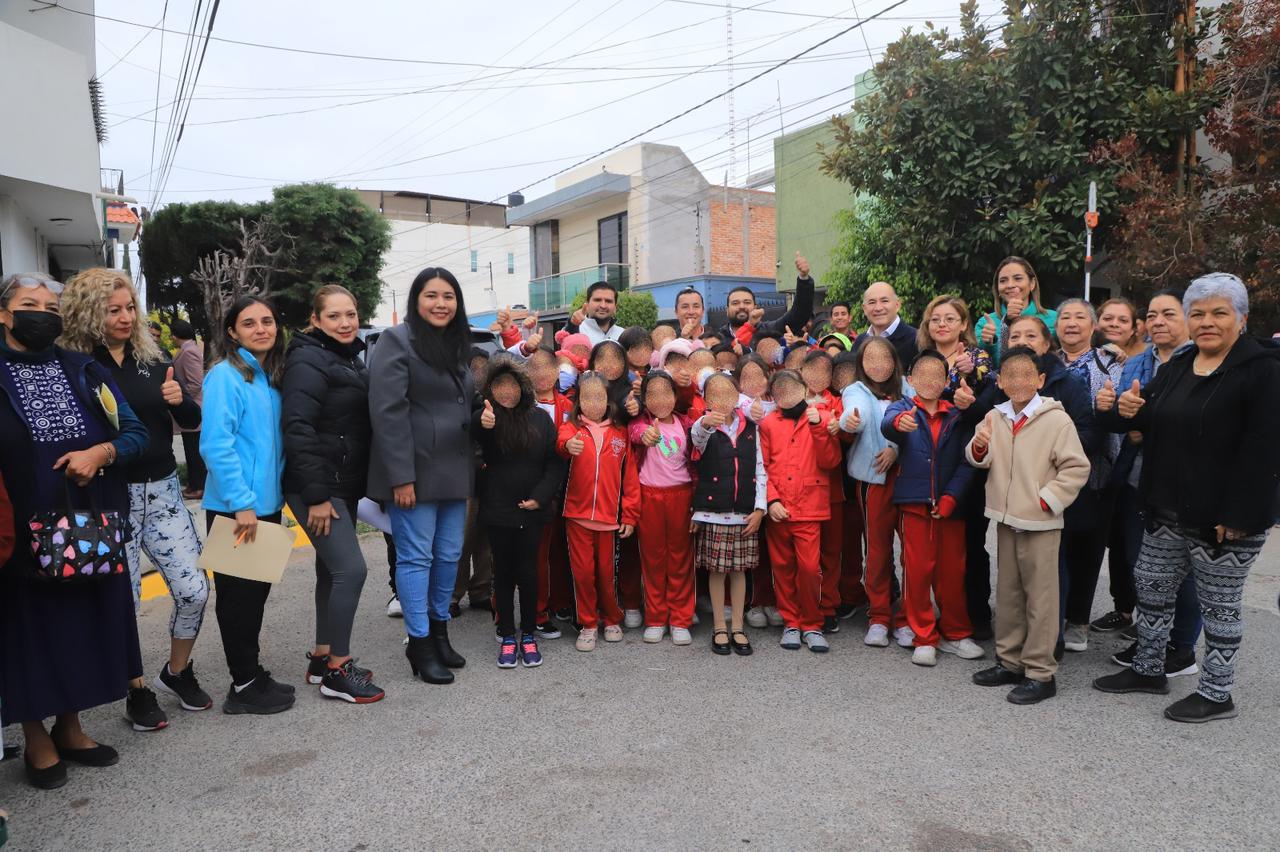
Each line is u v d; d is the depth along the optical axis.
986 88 9.30
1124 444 4.26
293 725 3.57
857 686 3.93
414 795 2.95
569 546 4.56
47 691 2.98
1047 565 3.72
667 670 4.19
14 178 10.18
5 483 2.92
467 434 4.13
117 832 2.74
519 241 41.91
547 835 2.68
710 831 2.69
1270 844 2.57
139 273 21.31
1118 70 8.95
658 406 4.49
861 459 4.53
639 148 23.80
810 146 16.55
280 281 19.75
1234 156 8.33
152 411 3.60
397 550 4.07
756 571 4.97
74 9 12.31
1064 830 2.67
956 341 4.38
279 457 3.79
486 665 4.31
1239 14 8.35
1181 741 3.30
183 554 3.69
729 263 25.16
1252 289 7.71
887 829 2.69
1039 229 8.94
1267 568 5.68
